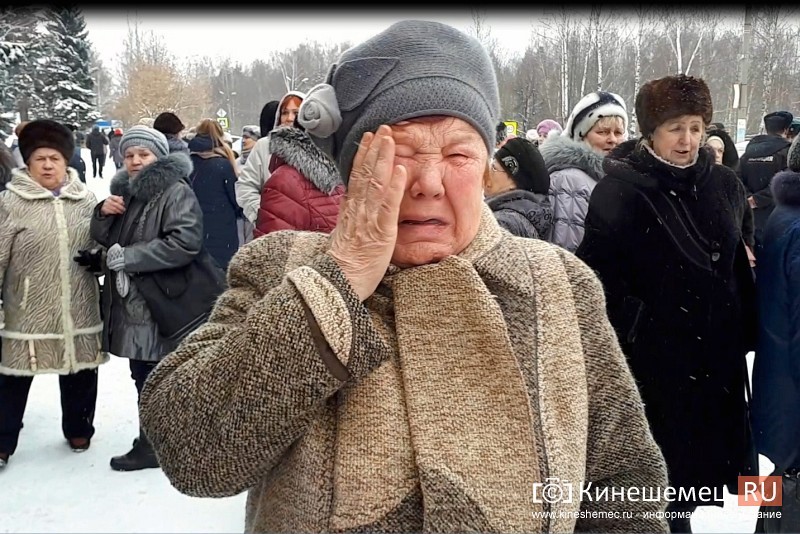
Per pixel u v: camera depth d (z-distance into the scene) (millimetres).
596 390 1197
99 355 3713
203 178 5230
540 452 1057
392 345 1101
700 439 2295
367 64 1123
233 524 3062
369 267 1034
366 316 1013
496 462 1027
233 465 1022
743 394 2375
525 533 1017
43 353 3533
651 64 25172
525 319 1141
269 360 969
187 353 1122
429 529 998
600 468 1214
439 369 1064
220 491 1067
